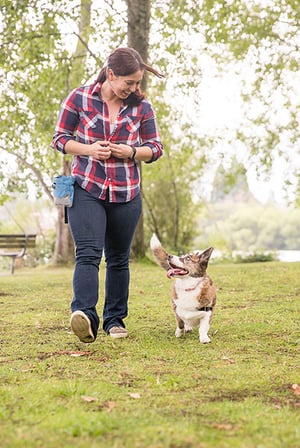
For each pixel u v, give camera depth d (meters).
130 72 4.46
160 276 10.94
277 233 46.88
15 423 2.75
